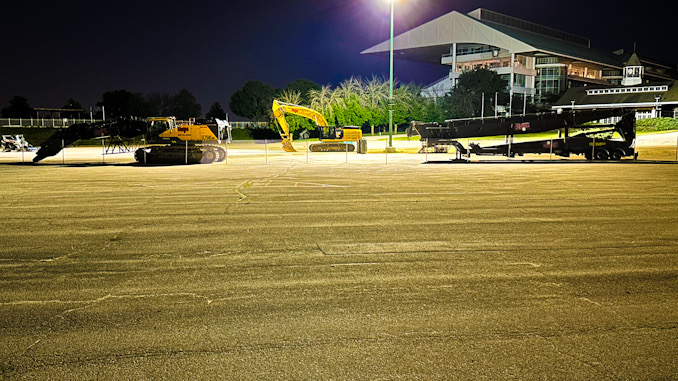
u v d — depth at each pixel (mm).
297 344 4164
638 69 129250
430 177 18562
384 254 7164
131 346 4148
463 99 92125
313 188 15297
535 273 6172
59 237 8445
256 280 5941
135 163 27609
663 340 4223
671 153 31938
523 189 14789
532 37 120812
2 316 4820
